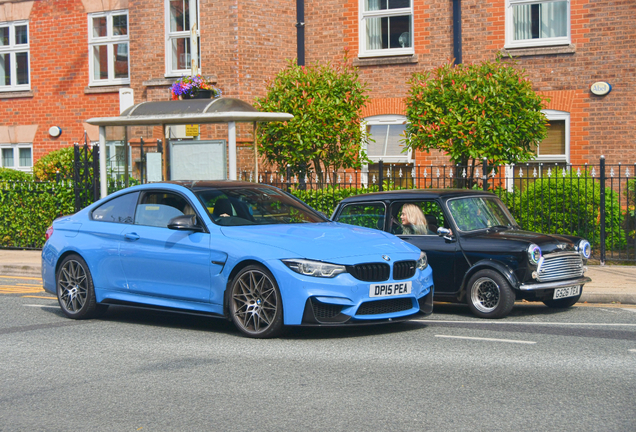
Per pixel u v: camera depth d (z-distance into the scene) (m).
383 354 6.68
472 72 13.78
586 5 15.59
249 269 7.32
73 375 6.12
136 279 8.18
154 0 18.11
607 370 6.05
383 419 4.85
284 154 14.93
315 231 7.71
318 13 17.61
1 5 21.20
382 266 7.24
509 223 9.51
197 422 4.86
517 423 4.73
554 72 15.86
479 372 6.01
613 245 12.94
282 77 15.08
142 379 5.95
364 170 17.11
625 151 15.41
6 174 18.23
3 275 13.49
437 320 8.49
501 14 16.19
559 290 8.62
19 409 5.24
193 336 7.66
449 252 8.78
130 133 14.68
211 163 13.48
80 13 20.38
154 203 8.37
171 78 17.98
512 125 13.30
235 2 16.97
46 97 20.81
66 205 15.74
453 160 14.35
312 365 6.30
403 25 17.12
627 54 15.34
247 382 5.79
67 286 8.84
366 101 15.54
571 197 12.69
